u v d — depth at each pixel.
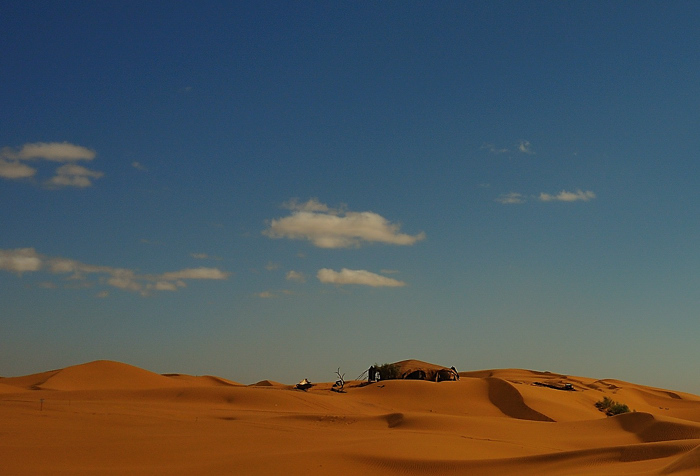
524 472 34.53
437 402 84.12
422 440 43.12
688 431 52.84
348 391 91.31
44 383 91.44
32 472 31.30
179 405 68.25
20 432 42.28
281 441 43.00
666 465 31.72
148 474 31.53
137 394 76.94
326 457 35.91
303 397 77.25
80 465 33.88
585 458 36.69
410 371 105.94
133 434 44.09
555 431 57.03
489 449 43.03
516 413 80.62
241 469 33.16
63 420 49.06
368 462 35.88
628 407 92.25
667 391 135.25
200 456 37.31
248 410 65.62
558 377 147.62
